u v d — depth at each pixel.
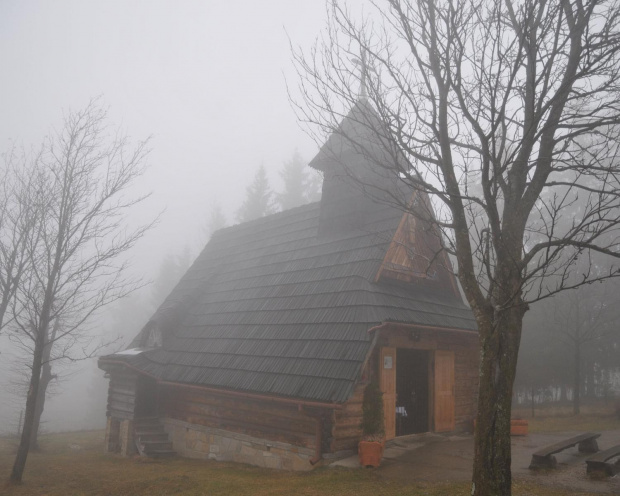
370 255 13.43
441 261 14.81
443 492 7.87
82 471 12.82
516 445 12.13
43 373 18.39
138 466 13.30
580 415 19.06
